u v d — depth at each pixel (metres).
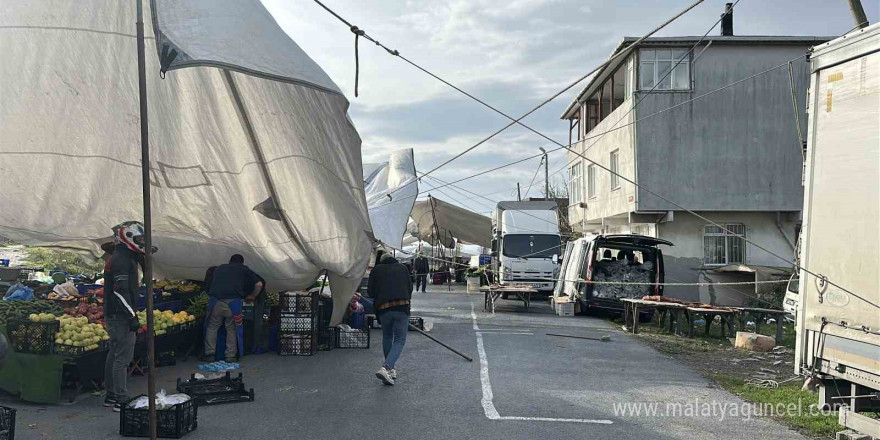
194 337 10.84
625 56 22.94
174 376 9.11
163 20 6.44
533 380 9.24
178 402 6.37
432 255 35.66
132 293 7.16
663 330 15.96
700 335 15.05
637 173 22.03
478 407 7.58
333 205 10.27
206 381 7.92
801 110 22.16
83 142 8.67
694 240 22.47
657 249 19.25
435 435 6.41
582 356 11.48
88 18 7.84
